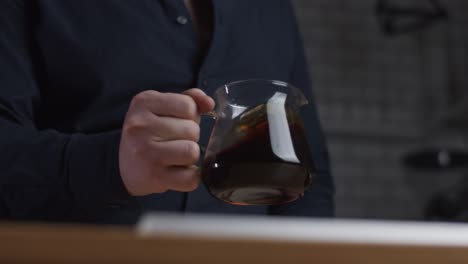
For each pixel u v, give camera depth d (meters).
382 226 0.63
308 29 4.66
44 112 1.15
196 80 1.17
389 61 4.73
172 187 0.91
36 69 1.14
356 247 0.62
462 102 4.60
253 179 0.87
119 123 1.13
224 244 0.60
